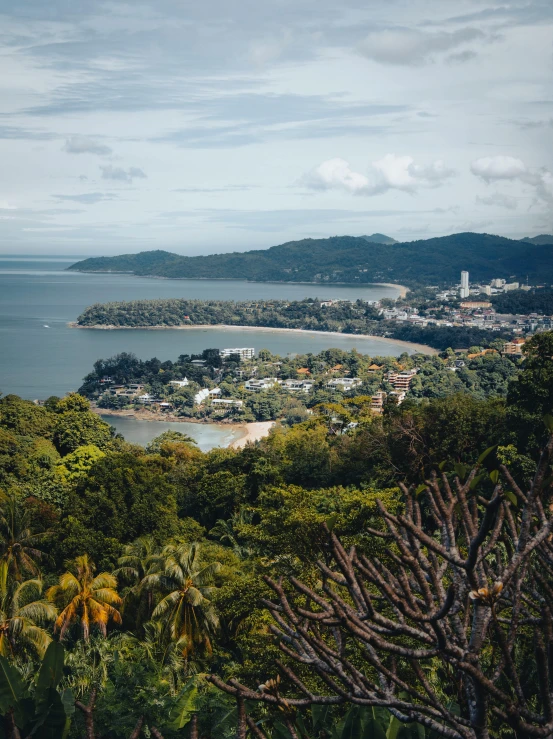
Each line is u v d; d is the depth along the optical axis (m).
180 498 48.16
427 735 5.82
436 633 4.18
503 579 4.20
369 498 19.50
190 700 9.41
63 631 25.95
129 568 29.61
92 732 5.74
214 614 24.80
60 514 43.03
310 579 18.16
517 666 6.66
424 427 39.88
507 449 28.72
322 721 6.35
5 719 5.46
